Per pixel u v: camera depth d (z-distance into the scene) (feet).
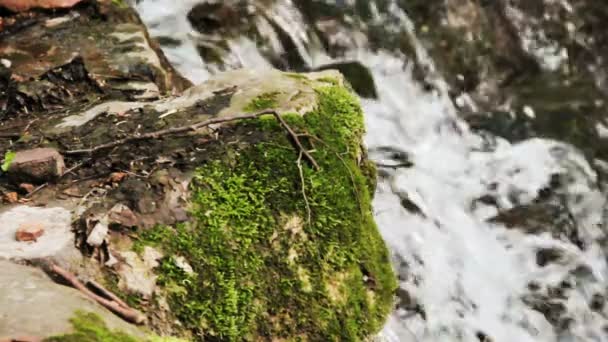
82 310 3.35
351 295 4.08
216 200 3.99
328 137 4.33
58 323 3.25
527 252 5.36
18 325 3.20
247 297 3.89
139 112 4.51
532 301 5.13
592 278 5.30
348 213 4.18
